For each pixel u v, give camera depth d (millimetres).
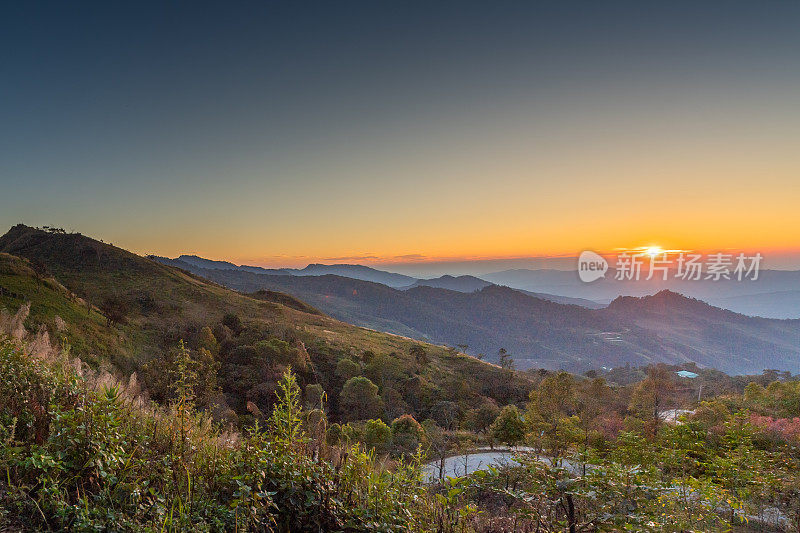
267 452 3266
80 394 3504
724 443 8523
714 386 76438
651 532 3365
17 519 2385
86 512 2371
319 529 2938
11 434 2838
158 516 2527
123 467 2908
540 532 3568
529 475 3771
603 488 3564
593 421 27156
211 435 3982
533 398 29625
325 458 3646
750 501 7520
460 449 21453
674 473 7336
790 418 20922
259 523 2756
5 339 5016
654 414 26953
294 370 52750
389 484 3512
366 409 44312
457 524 3420
